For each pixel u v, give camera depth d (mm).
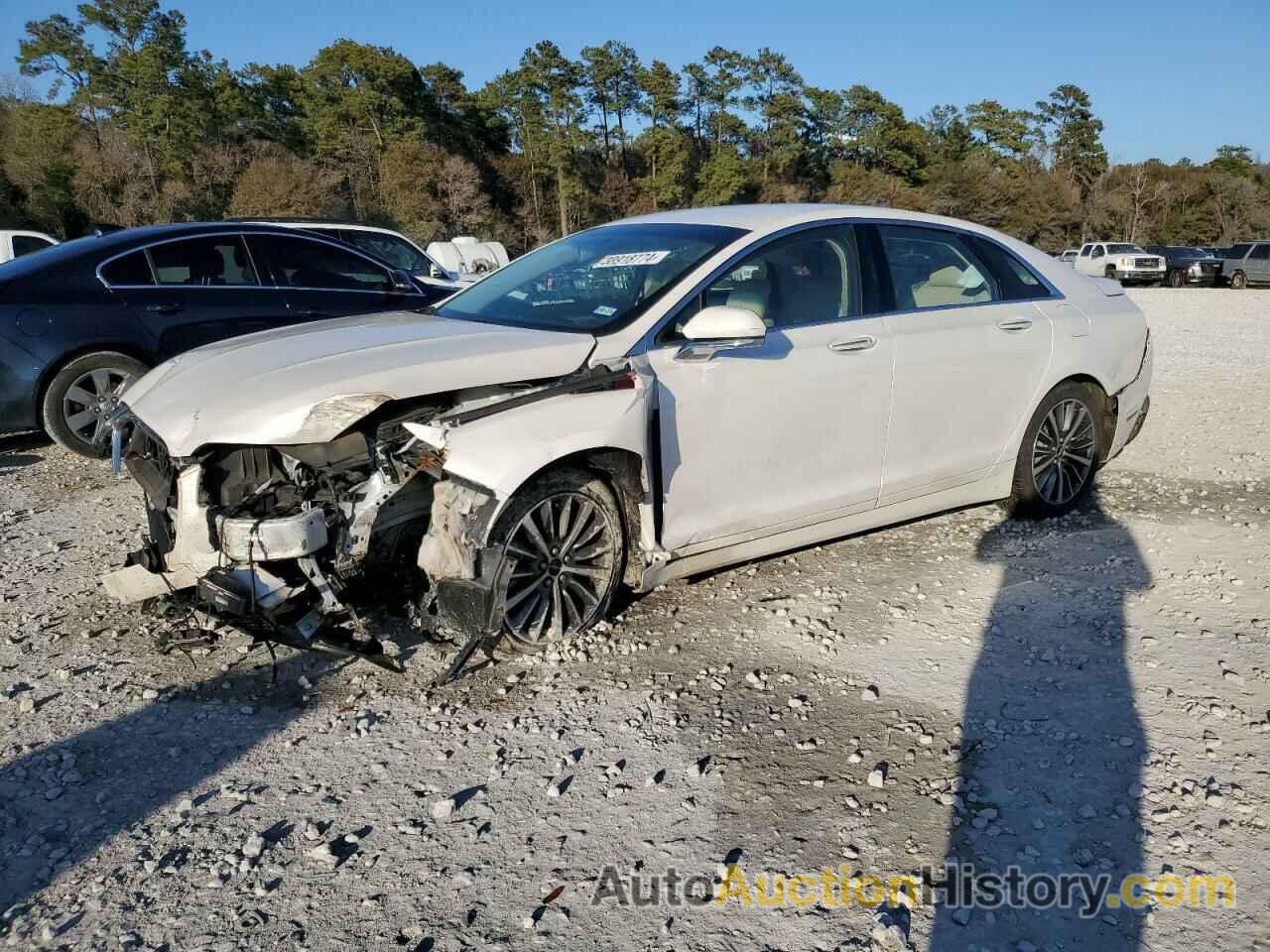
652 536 3719
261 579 3240
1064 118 96062
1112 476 6180
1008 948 2223
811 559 4664
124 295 6625
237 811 2762
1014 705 3285
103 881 2475
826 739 3100
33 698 3350
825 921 2318
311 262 7438
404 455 3393
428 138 73500
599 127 84375
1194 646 3688
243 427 3203
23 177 48281
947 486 4766
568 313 3977
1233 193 83188
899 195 85000
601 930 2299
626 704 3330
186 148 55500
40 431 7656
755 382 3920
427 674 3531
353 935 2291
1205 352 13375
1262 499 5621
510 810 2762
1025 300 5039
